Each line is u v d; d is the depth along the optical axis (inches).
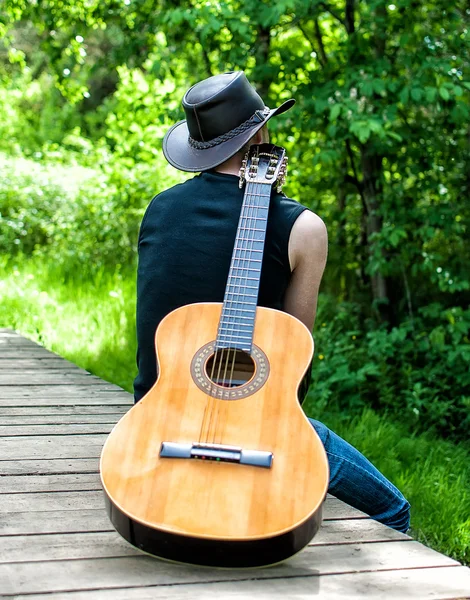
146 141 308.2
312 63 245.8
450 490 155.9
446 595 75.8
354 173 243.8
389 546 86.9
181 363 81.5
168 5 229.6
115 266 347.9
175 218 88.5
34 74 701.3
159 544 70.9
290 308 90.4
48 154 477.7
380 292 242.5
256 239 84.9
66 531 89.1
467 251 233.1
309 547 85.7
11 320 259.3
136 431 77.2
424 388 203.5
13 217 398.6
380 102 216.7
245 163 88.7
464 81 210.4
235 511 71.2
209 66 242.5
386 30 220.4
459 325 207.5
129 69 263.9
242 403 78.5
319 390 209.3
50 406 146.3
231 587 75.7
